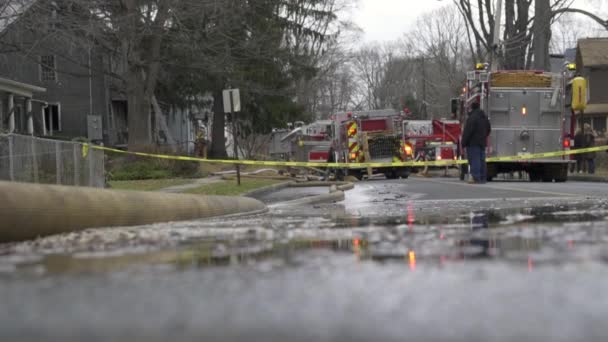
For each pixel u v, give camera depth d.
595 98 57.28
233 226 8.92
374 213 11.38
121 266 4.76
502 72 27.08
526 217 8.72
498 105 27.09
